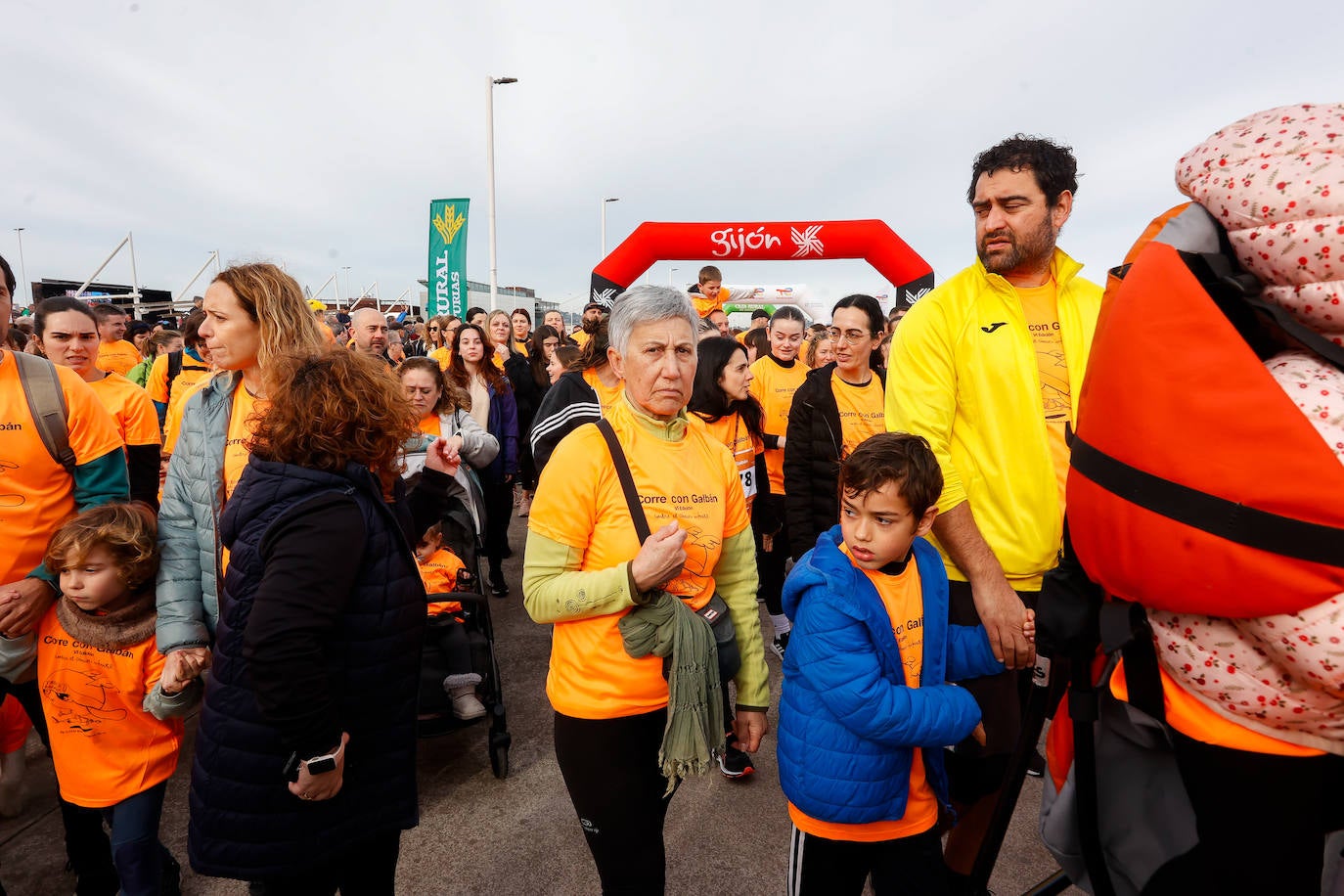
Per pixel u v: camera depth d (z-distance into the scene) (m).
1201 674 0.97
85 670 1.89
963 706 1.55
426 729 2.83
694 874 2.33
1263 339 0.98
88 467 2.19
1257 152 0.89
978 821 1.96
